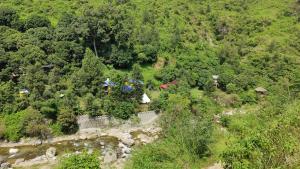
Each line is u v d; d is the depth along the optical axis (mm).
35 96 47875
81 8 74125
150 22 76875
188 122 33688
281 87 68750
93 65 54562
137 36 69938
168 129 35000
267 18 91375
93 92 52656
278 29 88500
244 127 31062
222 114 51969
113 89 52469
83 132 47562
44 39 59344
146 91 57594
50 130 46062
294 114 30875
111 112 50312
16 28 61656
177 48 71438
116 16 64000
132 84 54312
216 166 29891
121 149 42938
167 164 28141
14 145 43656
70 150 42750
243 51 79438
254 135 25391
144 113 51875
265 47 81500
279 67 74438
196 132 32094
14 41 56156
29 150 42562
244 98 63312
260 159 23859
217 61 72688
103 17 63000
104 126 49375
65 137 46062
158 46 69500
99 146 43969
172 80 62375
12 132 44688
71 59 57938
